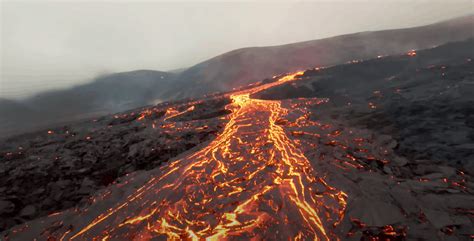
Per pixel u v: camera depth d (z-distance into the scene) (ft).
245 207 15.30
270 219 13.89
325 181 17.38
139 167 28.94
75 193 25.20
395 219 13.28
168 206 16.62
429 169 19.89
